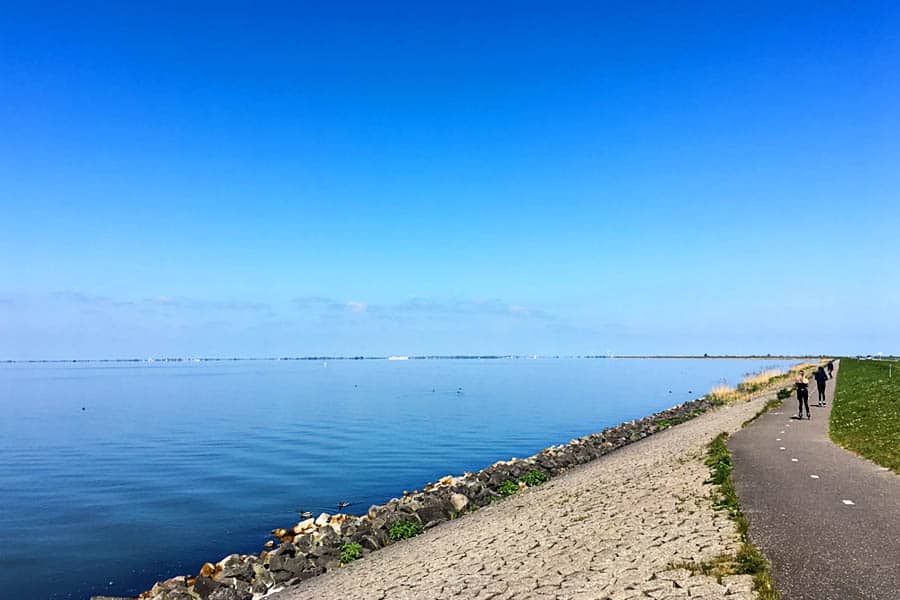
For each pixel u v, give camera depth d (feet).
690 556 37.83
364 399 357.61
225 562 71.20
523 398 359.05
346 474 130.82
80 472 136.87
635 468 83.20
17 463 149.59
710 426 122.21
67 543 83.92
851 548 37.04
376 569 58.39
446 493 94.63
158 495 112.27
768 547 37.86
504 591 39.06
